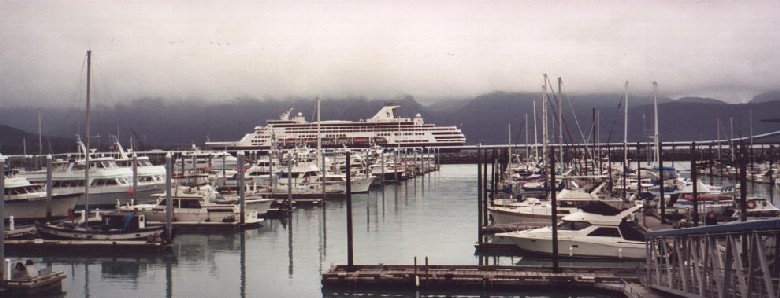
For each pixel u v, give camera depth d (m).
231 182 99.12
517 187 79.00
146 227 51.69
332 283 37.22
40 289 37.22
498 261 45.22
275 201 76.56
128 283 41.56
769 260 23.39
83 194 70.06
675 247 29.94
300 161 117.50
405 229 62.28
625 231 42.16
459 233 59.25
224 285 40.66
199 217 61.25
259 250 51.72
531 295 35.84
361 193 102.12
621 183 84.94
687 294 28.31
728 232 23.58
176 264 46.81
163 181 82.31
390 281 36.81
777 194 94.75
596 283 35.19
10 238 51.47
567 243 42.91
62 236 50.88
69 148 198.25
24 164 119.69
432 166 181.62
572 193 56.88
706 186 71.81
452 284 36.41
